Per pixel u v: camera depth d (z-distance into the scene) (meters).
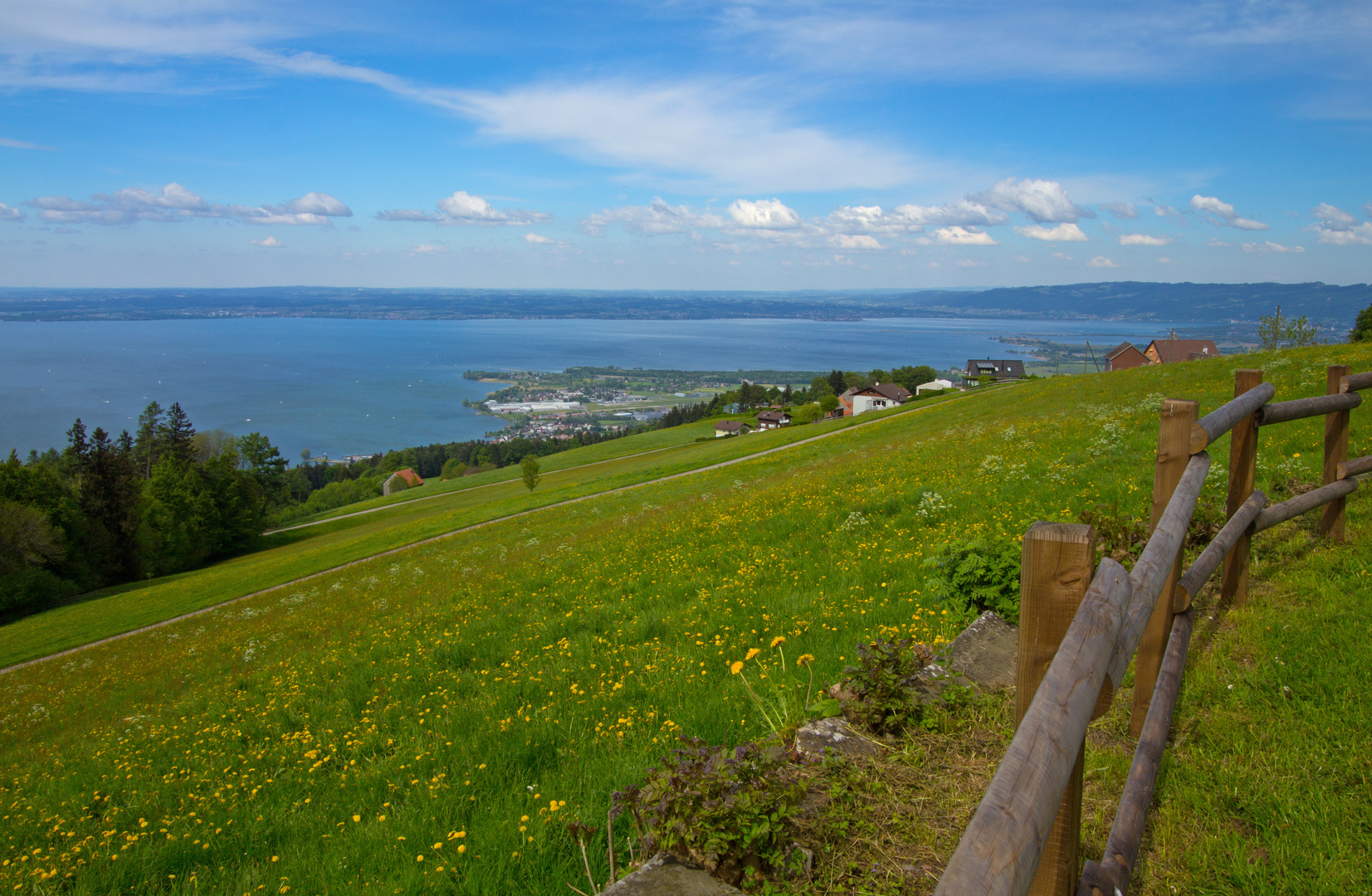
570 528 31.45
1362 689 3.44
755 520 14.83
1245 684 3.71
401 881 4.21
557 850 4.00
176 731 10.91
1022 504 9.80
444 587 21.45
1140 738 2.87
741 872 2.77
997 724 3.68
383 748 7.59
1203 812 2.85
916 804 3.10
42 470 62.19
